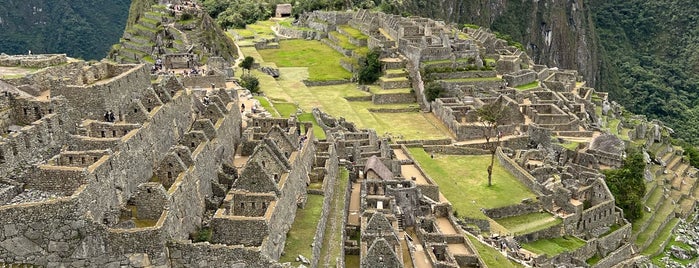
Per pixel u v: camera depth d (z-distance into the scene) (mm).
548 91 174500
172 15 199750
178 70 139625
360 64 192625
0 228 48656
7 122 58531
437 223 95312
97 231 50406
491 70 181875
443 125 157375
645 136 187250
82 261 50344
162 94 72938
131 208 57312
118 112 67750
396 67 188750
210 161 69875
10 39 155625
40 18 170875
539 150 139500
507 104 151500
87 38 179250
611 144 144625
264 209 63781
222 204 64062
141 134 62375
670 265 124625
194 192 62125
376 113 167000
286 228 67000
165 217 53219
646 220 136375
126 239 50938
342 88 184750
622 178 136750
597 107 190125
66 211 49406
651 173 159375
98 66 75625
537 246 109188
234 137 84875
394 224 81625
